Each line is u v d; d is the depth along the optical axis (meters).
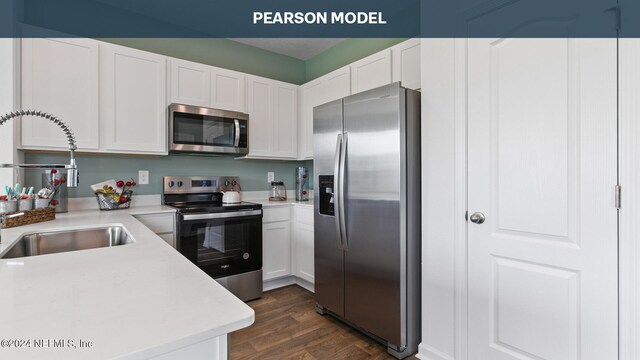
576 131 1.32
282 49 3.57
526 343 1.47
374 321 2.02
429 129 1.85
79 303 0.67
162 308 0.65
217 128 2.77
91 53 2.26
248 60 3.45
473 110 1.66
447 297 1.77
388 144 1.92
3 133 1.90
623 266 1.20
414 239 1.94
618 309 1.22
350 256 2.18
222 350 0.62
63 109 2.15
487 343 1.61
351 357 1.90
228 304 0.67
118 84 2.37
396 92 1.87
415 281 1.95
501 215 1.55
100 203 2.39
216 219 2.54
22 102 2.02
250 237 2.74
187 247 2.40
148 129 2.50
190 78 2.72
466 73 1.68
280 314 2.47
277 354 1.92
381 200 1.96
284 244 3.04
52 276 0.85
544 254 1.41
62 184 2.29
